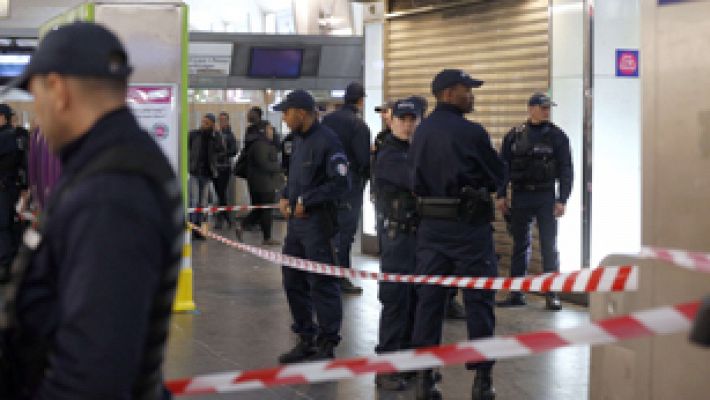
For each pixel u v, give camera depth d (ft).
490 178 20.30
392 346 22.29
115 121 7.61
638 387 9.10
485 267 20.15
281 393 21.48
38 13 68.08
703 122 8.12
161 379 7.95
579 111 32.17
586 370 23.31
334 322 24.17
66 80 7.57
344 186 23.75
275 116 67.46
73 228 7.14
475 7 37.63
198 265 42.75
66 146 7.68
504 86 36.11
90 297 6.92
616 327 7.77
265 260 44.34
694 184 8.23
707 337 6.40
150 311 7.38
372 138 44.62
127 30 29.48
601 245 32.12
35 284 7.47
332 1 105.09
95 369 6.86
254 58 59.57
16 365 7.56
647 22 8.68
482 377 20.29
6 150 37.29
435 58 40.14
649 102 8.68
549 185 31.01
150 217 7.20
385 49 43.27
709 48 8.07
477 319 20.16
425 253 20.39
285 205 24.38
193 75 59.26
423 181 20.38
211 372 23.43
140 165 7.31
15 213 37.60
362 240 46.16
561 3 32.96
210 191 61.26
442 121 20.18
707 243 8.10
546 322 29.27
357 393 21.56
